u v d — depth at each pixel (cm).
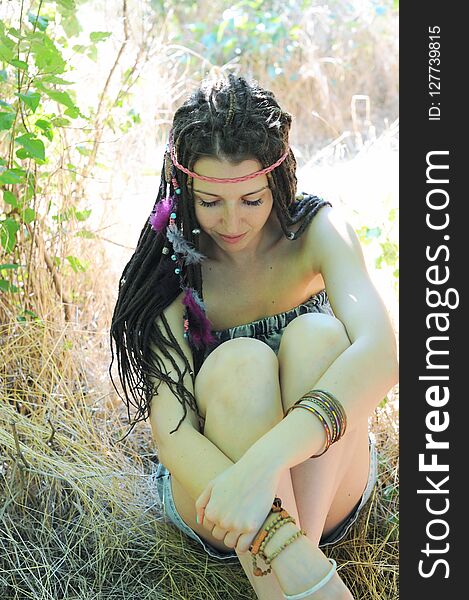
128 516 206
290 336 175
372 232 259
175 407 173
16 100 234
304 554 154
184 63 445
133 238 288
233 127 163
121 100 274
